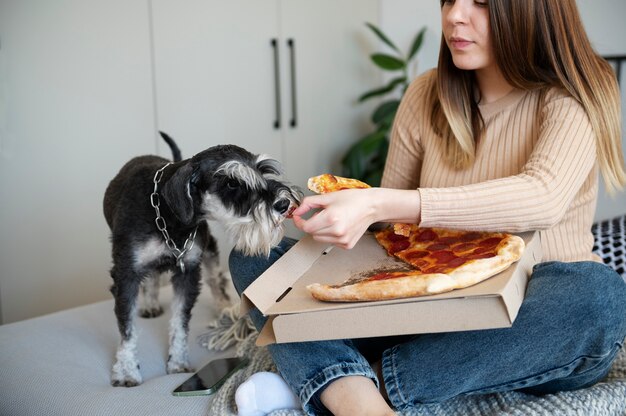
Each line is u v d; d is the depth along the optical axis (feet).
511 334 3.52
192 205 4.56
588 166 3.93
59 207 8.24
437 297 3.14
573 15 4.14
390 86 10.82
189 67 9.22
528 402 3.76
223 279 6.38
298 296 3.59
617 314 3.44
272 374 3.93
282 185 4.82
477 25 4.18
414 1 11.31
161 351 5.43
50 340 5.40
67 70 8.02
